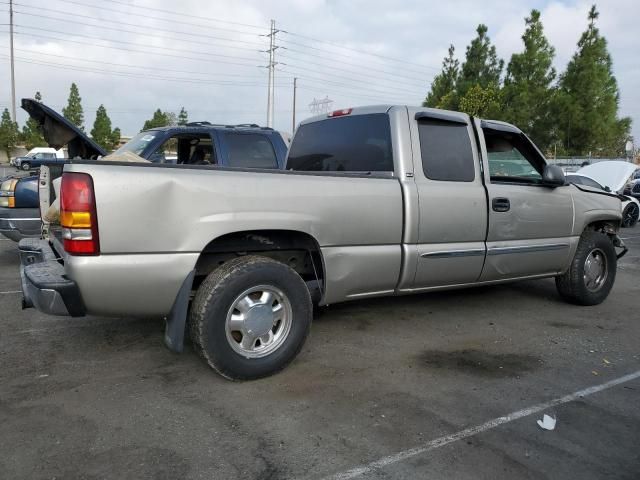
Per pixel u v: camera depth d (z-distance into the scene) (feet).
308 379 12.50
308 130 17.69
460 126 15.75
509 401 11.51
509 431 10.20
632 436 10.11
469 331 16.33
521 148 17.60
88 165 10.38
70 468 8.78
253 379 12.25
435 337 15.69
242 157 23.89
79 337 15.15
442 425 10.39
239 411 10.85
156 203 10.78
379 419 10.59
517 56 100.99
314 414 10.76
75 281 10.50
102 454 9.21
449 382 12.46
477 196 15.52
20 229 23.88
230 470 8.81
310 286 13.91
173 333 11.39
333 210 12.89
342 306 18.70
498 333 16.20
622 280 24.88
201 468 8.86
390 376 12.75
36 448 9.36
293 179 12.40
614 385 12.48
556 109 99.25
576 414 10.97
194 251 11.19
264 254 13.48
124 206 10.52
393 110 14.82
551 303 19.89
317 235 12.71
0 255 27.61
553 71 102.22
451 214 14.96
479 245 15.76
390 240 14.01
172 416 10.61
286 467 8.92
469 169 15.67
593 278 19.57
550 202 17.57
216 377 12.52
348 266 13.35
